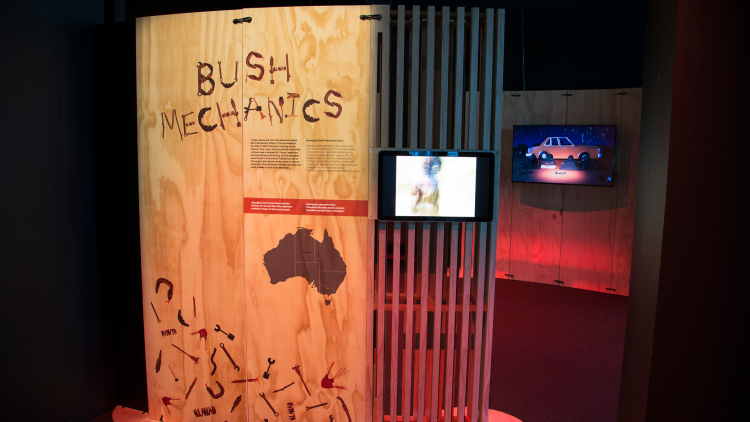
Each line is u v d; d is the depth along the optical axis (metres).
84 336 2.60
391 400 2.44
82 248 2.56
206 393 2.57
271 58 2.30
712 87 1.67
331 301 2.39
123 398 2.78
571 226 5.70
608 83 5.55
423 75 2.33
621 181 5.32
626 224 5.32
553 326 4.33
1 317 2.18
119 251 2.67
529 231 5.99
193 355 2.57
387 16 2.22
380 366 2.41
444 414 2.46
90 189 2.60
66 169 2.46
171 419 2.65
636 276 1.98
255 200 2.39
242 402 2.53
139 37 2.46
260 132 2.35
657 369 1.80
